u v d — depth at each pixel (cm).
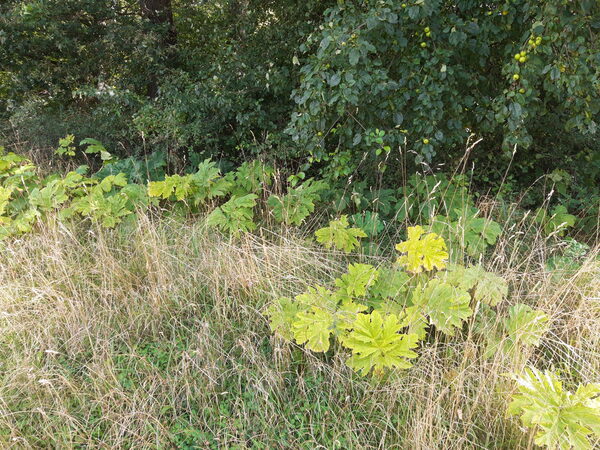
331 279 292
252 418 216
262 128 470
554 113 405
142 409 216
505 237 325
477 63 345
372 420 212
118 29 500
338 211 370
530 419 169
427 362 228
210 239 335
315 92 299
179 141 452
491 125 332
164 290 280
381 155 391
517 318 230
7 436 206
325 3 436
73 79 523
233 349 251
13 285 288
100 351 249
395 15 263
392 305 249
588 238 370
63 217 342
